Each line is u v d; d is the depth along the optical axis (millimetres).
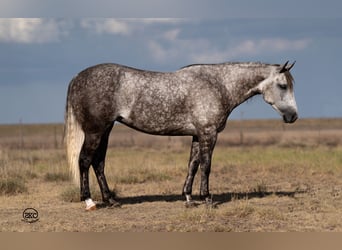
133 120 12922
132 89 12719
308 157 25250
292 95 13609
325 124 106062
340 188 16875
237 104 13562
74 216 12656
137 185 18219
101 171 13680
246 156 27656
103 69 12844
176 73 13117
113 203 13633
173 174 20719
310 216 12383
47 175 19844
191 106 12922
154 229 11195
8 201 14969
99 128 12805
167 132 13156
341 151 28719
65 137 13164
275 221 11914
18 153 32844
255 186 17547
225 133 78188
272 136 63219
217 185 18078
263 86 13578
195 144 13453
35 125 131500
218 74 13367
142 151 38125
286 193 15789
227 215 12336
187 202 13367
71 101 12969
